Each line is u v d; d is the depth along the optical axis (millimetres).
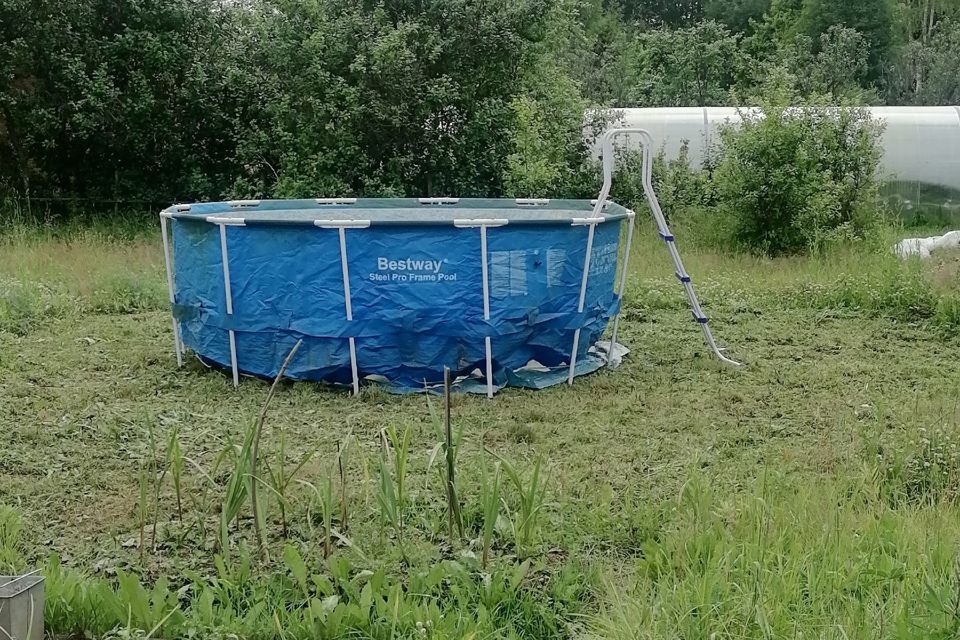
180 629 3605
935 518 4496
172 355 8195
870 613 3572
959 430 5859
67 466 5574
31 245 13008
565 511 4805
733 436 6172
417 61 15164
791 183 13414
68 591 3768
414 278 7043
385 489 4332
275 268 7180
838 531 4152
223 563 3980
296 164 15117
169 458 5242
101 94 15203
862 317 10039
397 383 7266
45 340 8625
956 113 17406
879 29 30875
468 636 3420
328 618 3564
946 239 13008
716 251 13617
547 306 7250
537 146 14961
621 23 37250
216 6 16281
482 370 7324
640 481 5379
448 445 4375
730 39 27766
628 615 3619
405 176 15836
